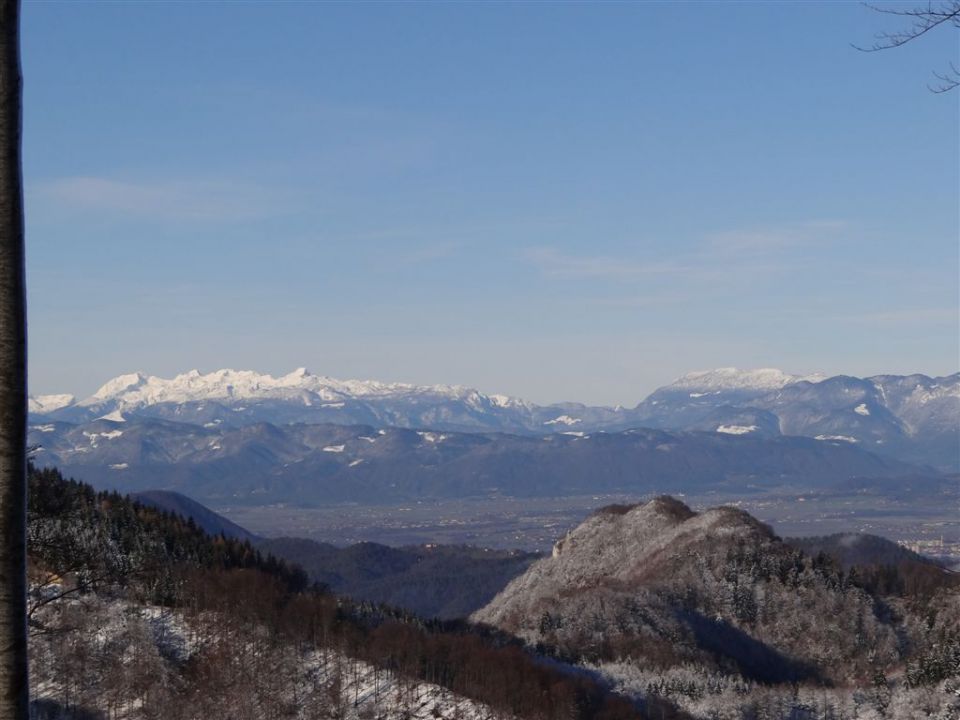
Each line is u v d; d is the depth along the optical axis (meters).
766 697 167.38
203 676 145.00
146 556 159.25
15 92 17.86
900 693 170.75
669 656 187.00
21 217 17.92
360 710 145.62
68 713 126.12
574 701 154.25
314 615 172.62
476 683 154.88
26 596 18.14
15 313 17.78
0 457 17.67
